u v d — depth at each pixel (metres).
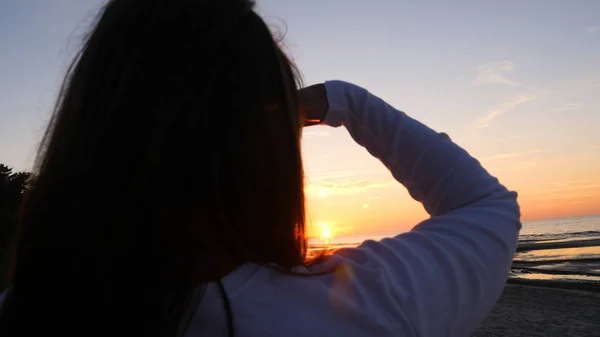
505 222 0.76
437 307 0.63
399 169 0.88
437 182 0.84
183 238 0.57
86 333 0.55
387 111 0.88
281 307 0.59
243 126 0.60
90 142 0.59
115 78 0.61
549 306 15.33
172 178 0.57
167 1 0.65
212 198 0.58
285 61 0.71
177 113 0.58
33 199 0.61
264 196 0.60
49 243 0.57
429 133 0.87
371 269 0.64
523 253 48.72
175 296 0.57
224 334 0.57
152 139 0.57
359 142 0.90
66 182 0.58
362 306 0.60
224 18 0.63
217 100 0.60
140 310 0.56
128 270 0.56
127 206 0.56
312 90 0.88
